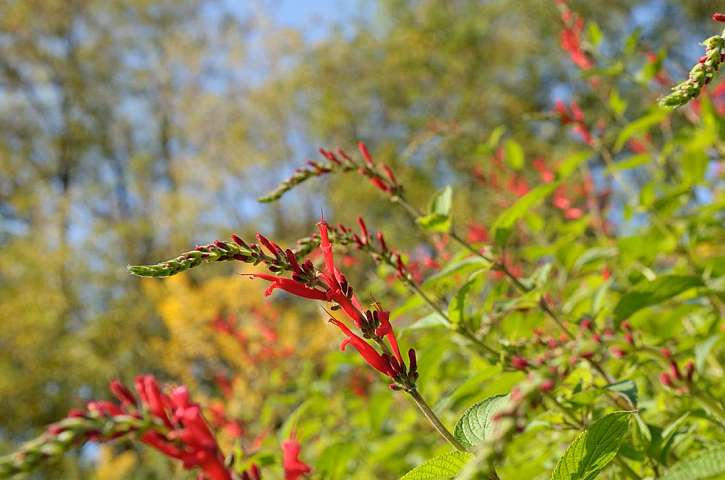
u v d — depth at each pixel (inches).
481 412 77.0
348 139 973.2
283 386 273.4
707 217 169.9
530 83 845.2
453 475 70.6
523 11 803.4
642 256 170.6
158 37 1305.4
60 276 877.2
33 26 1167.0
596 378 114.0
